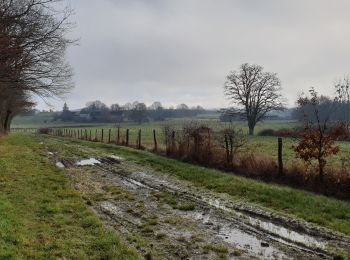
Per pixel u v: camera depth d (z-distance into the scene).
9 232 10.10
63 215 12.60
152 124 140.50
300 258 9.38
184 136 28.69
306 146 17.41
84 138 63.50
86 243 9.88
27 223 11.33
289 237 10.99
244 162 21.84
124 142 43.41
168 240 10.62
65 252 9.13
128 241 10.41
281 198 15.32
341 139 16.98
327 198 15.23
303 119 18.17
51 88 26.30
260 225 12.19
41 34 20.66
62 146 42.41
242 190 17.05
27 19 19.86
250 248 10.06
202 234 11.23
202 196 16.36
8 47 18.97
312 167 18.23
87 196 16.05
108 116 173.38
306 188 17.25
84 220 11.95
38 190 16.23
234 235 11.16
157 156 30.05
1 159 26.03
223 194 16.77
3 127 66.00
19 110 73.50
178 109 166.88
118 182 19.81
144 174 22.23
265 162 20.50
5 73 20.98
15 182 17.72
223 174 20.92
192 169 22.75
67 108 193.75
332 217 12.82
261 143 44.91
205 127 27.03
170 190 17.67
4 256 8.51
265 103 69.38
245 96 69.56
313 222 12.41
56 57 23.89
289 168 19.19
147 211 13.83
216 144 25.36
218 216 13.25
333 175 16.69
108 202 15.19
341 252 9.73
